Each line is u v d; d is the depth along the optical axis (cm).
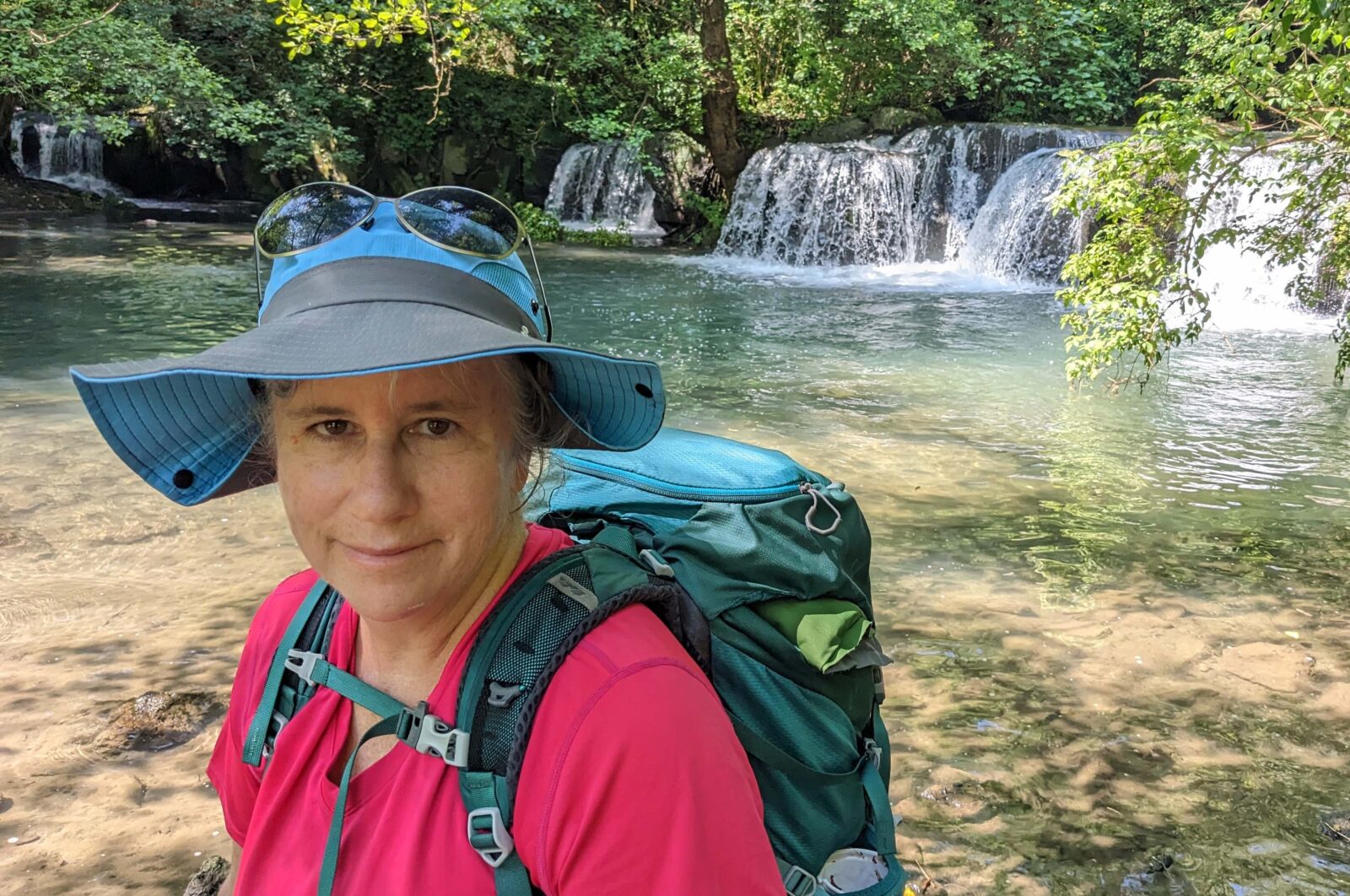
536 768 94
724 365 897
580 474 148
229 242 1656
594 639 97
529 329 111
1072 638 373
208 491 119
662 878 89
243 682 121
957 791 276
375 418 99
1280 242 502
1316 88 444
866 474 583
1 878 233
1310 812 269
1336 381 861
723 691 122
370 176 2034
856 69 2009
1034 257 1512
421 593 102
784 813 121
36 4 1467
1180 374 890
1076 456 628
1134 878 241
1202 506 536
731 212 1806
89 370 100
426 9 741
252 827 111
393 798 100
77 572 414
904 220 1697
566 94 2053
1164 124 465
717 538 131
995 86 2009
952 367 908
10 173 1994
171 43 1773
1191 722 314
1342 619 391
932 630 378
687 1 2012
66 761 281
